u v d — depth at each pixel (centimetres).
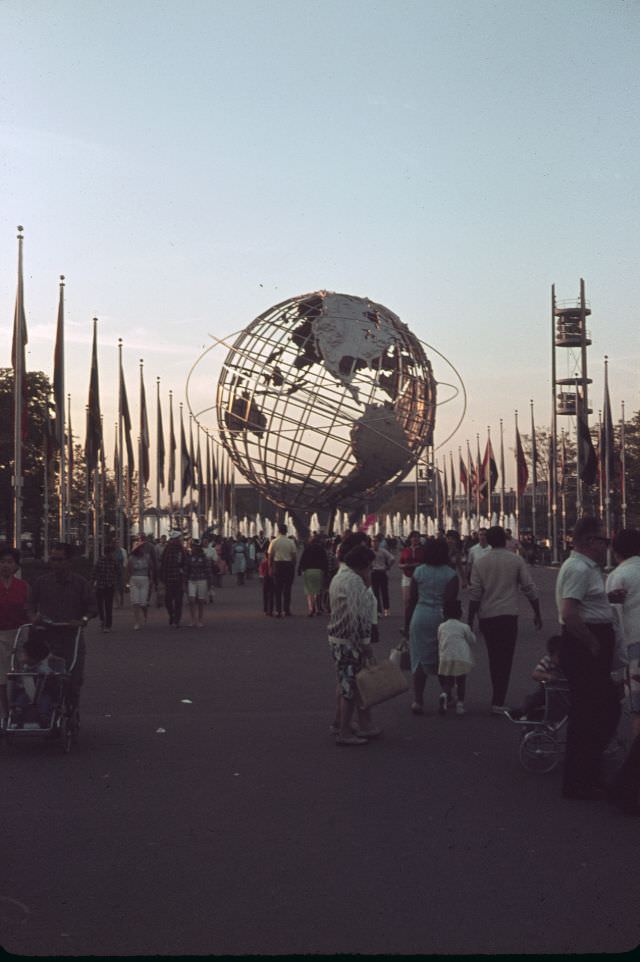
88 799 977
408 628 1505
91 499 9912
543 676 1121
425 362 6875
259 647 2366
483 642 2477
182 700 1585
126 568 4012
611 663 1028
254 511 15775
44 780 1059
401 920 655
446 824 882
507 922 650
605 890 711
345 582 1264
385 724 1389
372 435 6650
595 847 815
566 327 10388
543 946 611
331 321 6688
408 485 16250
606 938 623
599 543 1033
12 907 684
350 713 1238
